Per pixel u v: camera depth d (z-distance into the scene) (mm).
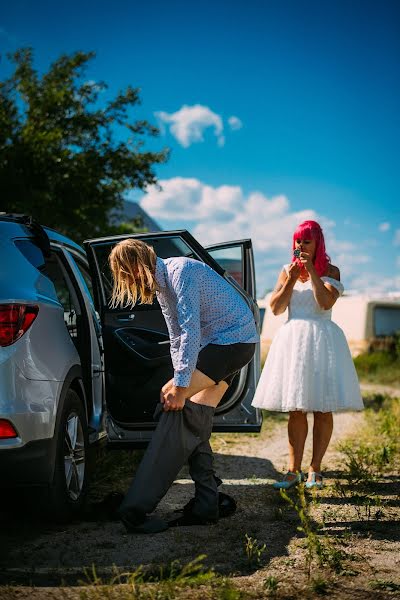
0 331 3260
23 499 3576
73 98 13961
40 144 12703
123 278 3494
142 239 4305
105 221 14086
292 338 4414
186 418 3572
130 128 14078
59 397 3559
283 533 3553
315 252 4508
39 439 3332
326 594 2678
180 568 2949
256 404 4398
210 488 3701
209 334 3664
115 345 4258
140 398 4223
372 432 6906
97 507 3969
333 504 4148
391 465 5320
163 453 3539
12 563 3088
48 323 3617
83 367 4492
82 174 13000
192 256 4262
